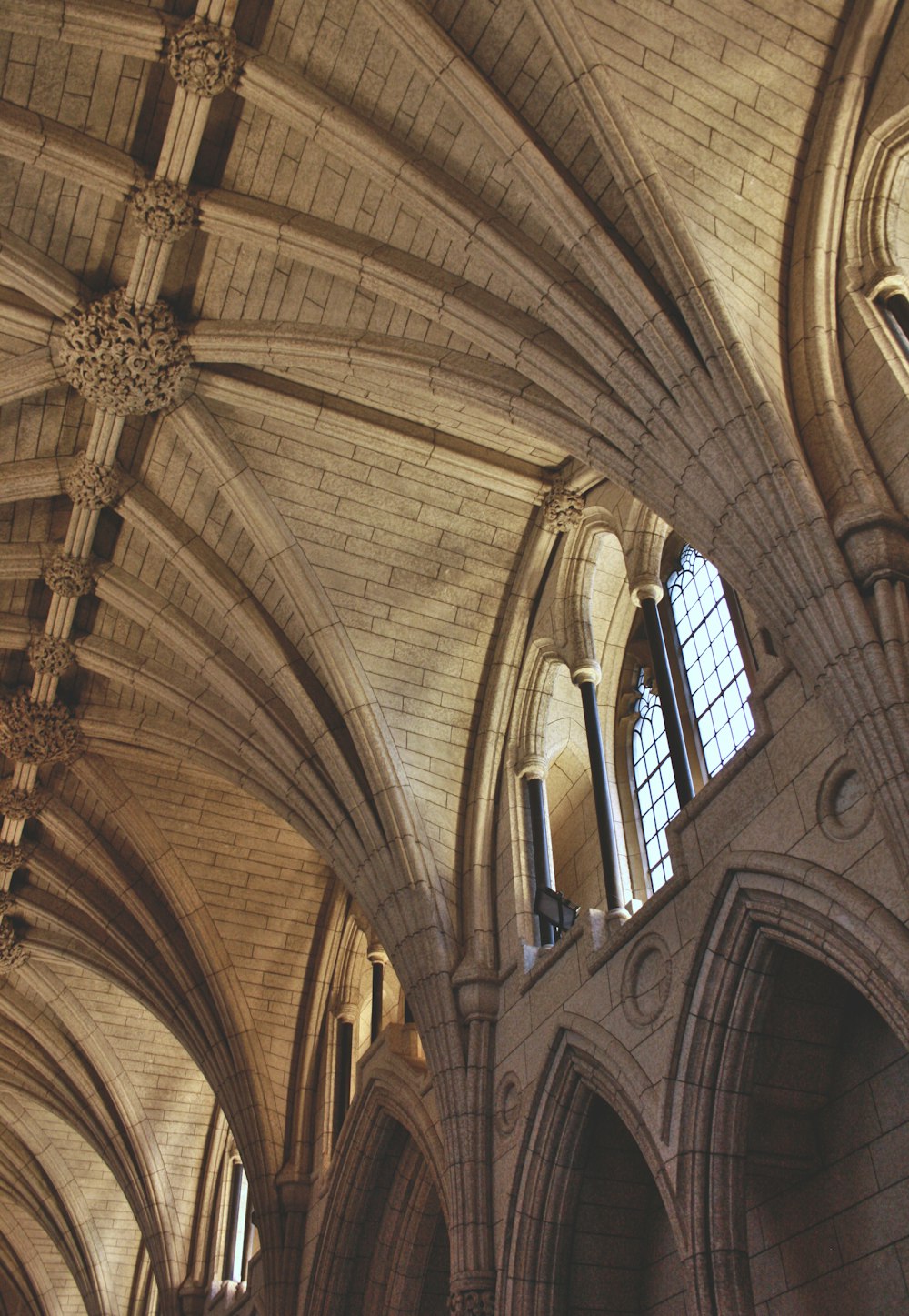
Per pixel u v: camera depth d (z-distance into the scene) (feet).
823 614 33.40
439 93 42.50
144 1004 77.05
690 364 37.70
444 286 45.01
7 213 48.88
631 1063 41.29
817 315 38.63
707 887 39.32
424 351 47.67
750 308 38.73
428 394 47.80
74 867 76.33
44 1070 90.74
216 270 50.42
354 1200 64.90
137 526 57.57
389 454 54.70
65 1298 110.01
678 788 43.88
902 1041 31.27
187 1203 89.20
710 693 48.85
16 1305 111.04
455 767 57.57
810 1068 38.88
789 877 35.37
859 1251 36.83
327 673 56.13
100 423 53.78
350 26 42.93
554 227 40.93
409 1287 62.23
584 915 47.44
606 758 54.03
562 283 41.39
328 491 55.67
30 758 68.80
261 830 74.69
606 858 48.42
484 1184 49.03
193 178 47.93
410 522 56.59
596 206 40.88
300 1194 70.95
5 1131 101.50
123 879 73.92
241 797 73.56
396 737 56.39
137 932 76.02
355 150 43.88
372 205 46.14
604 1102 46.42
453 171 44.01
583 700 52.60
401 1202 63.72
